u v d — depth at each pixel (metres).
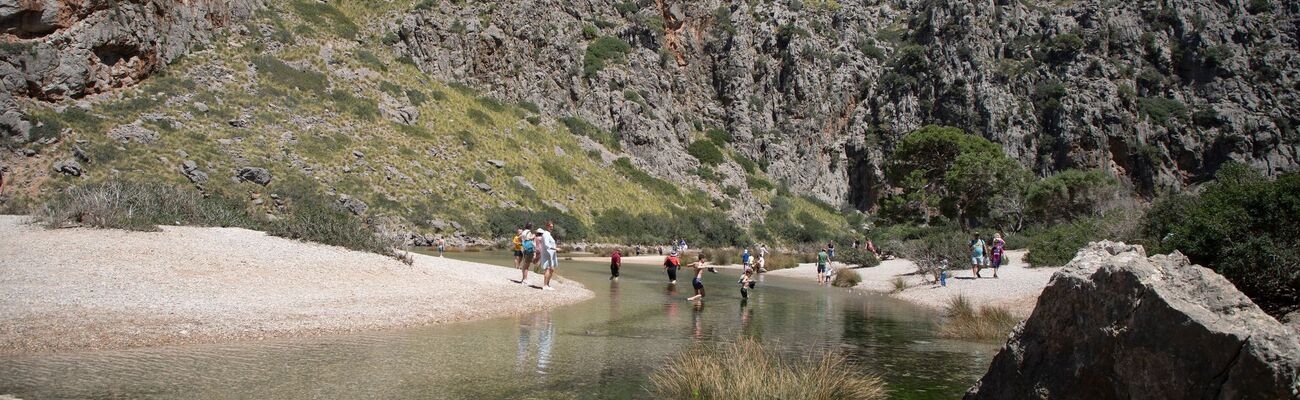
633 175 80.12
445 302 14.97
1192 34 103.81
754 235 81.12
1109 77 99.94
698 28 107.69
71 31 48.34
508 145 71.75
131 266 13.98
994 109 98.31
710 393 7.39
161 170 44.38
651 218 72.44
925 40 109.06
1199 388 4.64
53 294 11.28
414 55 78.56
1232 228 14.57
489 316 13.92
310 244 19.41
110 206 18.69
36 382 7.05
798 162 99.50
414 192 56.34
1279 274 13.45
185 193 23.62
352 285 15.66
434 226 53.16
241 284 14.09
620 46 96.25
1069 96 97.75
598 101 88.56
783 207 88.19
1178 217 22.12
